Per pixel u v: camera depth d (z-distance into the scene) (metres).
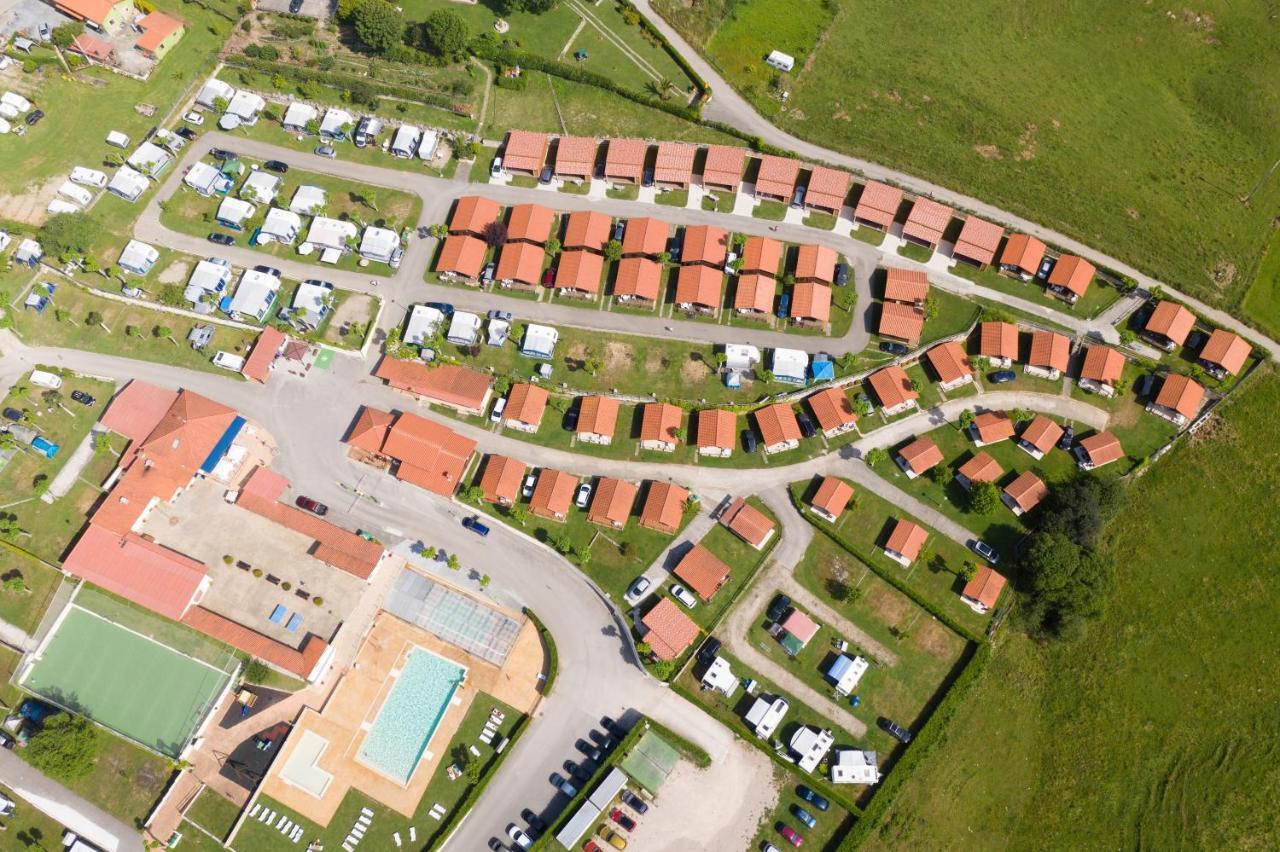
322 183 138.50
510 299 131.50
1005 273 135.00
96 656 109.50
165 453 114.75
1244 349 128.50
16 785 104.75
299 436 122.00
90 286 128.00
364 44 146.25
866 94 149.75
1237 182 146.12
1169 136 149.62
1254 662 115.81
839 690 109.62
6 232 129.25
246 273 128.75
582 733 107.94
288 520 115.31
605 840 102.62
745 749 107.25
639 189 140.12
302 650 108.88
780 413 122.62
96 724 106.38
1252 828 108.44
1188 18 160.38
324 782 105.38
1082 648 115.75
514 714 108.81
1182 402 124.12
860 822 102.62
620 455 121.88
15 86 139.75
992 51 156.25
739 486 120.31
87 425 120.69
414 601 112.94
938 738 108.19
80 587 111.81
